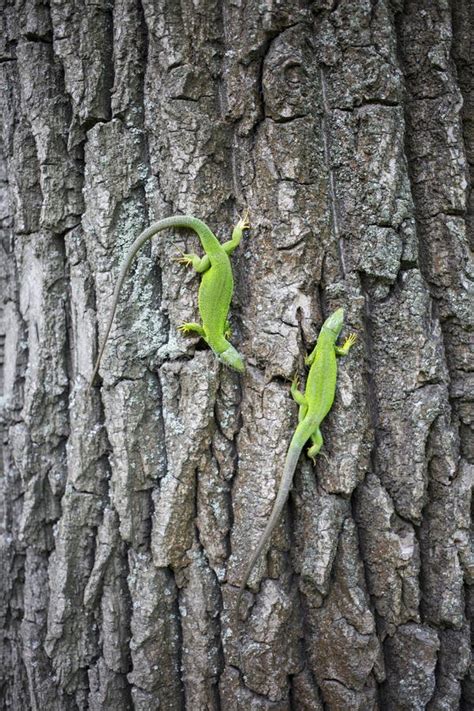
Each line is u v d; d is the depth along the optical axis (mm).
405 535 2822
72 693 3035
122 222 2887
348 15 2758
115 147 2863
